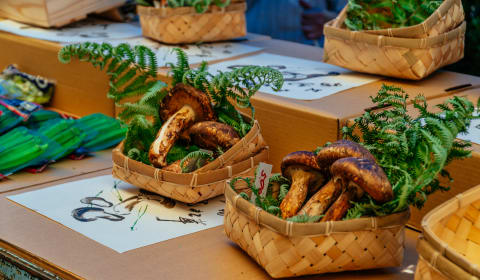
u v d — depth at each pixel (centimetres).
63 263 124
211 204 142
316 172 126
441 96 153
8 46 192
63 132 160
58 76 183
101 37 192
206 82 142
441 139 118
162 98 146
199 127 138
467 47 198
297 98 149
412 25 165
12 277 130
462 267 105
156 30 186
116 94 149
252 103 150
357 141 131
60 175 153
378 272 123
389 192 116
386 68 158
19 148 153
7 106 169
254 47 190
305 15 242
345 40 161
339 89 155
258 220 119
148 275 122
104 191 145
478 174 127
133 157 144
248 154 138
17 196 143
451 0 157
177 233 132
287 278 121
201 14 185
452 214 115
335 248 118
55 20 196
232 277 122
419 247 110
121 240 130
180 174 135
